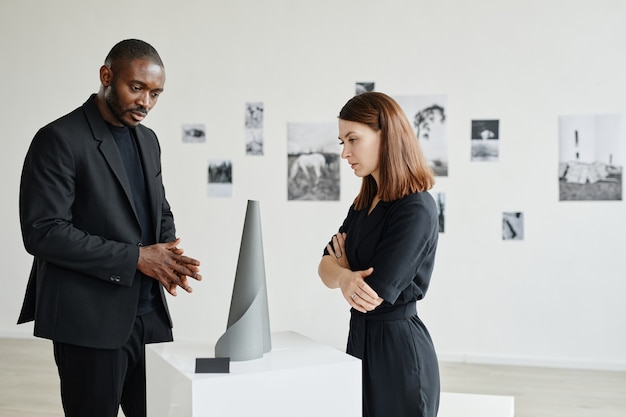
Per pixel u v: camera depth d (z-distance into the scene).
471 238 5.21
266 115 5.46
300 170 5.45
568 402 4.32
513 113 5.11
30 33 5.76
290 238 5.48
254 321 1.88
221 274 5.57
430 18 5.20
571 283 5.09
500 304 5.19
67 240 2.32
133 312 2.46
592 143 5.02
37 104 5.79
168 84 5.58
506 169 5.14
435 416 2.20
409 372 2.11
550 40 5.04
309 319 5.48
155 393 1.98
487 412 3.31
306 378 1.81
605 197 5.02
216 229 5.57
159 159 2.74
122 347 2.52
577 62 5.02
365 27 5.30
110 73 2.39
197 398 1.68
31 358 5.22
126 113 2.42
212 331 5.60
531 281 5.14
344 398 1.86
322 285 5.44
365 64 5.31
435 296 5.28
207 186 5.57
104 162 2.45
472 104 5.17
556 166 5.08
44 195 2.34
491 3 5.11
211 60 5.52
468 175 5.19
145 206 2.62
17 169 5.83
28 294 2.57
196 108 5.56
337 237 2.31
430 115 5.23
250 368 1.79
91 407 2.47
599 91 5.00
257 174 5.50
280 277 5.50
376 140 2.14
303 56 5.39
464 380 4.77
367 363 2.15
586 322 5.09
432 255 2.19
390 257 2.06
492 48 5.12
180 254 2.42
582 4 4.98
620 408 4.21
